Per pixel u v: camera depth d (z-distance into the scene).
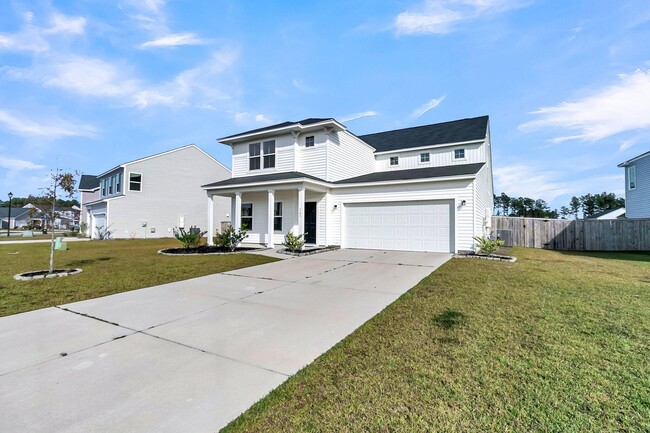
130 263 9.94
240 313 4.89
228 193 15.61
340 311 4.95
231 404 2.50
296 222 14.77
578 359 3.13
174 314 4.85
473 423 2.19
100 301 5.61
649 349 3.35
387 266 8.93
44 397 2.61
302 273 8.16
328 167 14.21
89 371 3.05
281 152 15.31
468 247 11.20
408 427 2.17
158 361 3.26
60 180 8.64
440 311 4.72
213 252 12.61
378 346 3.52
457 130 18.38
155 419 2.31
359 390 2.64
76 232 34.12
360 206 13.46
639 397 2.48
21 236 29.11
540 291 5.87
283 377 2.92
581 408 2.35
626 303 5.06
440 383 2.72
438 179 11.59
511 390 2.59
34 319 4.61
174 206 25.92
